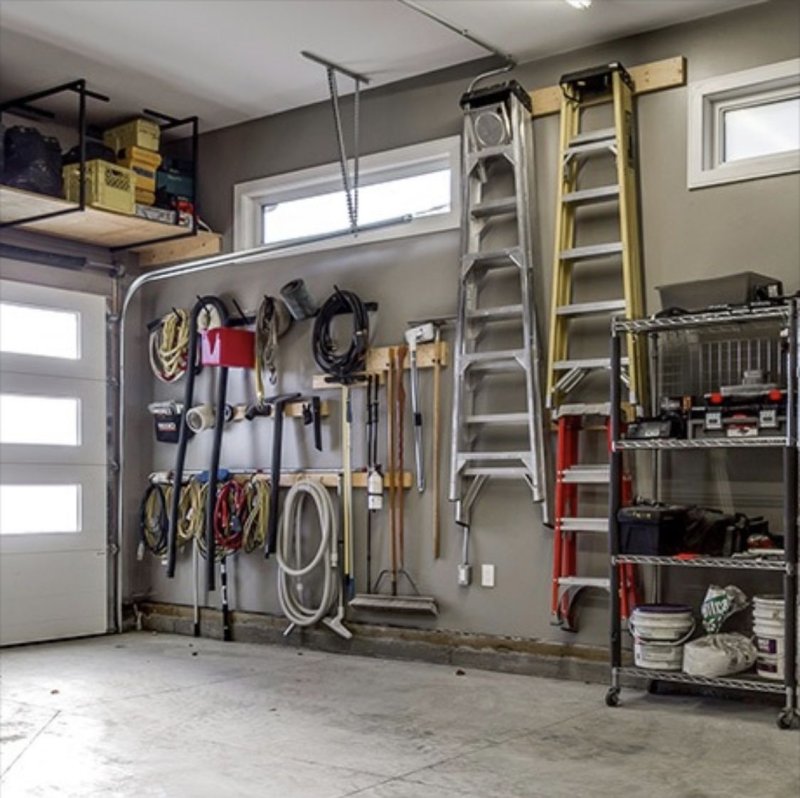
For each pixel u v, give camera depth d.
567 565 5.24
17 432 6.59
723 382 4.77
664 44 5.24
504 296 5.65
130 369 7.27
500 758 3.71
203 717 4.37
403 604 5.81
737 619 4.77
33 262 6.73
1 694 4.86
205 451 6.93
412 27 5.39
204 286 7.03
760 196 4.91
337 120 6.03
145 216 6.42
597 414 5.15
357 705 4.60
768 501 4.74
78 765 3.64
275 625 6.44
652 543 4.53
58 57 5.74
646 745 3.89
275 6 5.14
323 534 6.14
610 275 5.30
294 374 6.52
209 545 6.58
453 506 5.74
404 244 6.07
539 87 5.64
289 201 6.79
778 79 4.89
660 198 5.19
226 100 6.46
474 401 5.70
